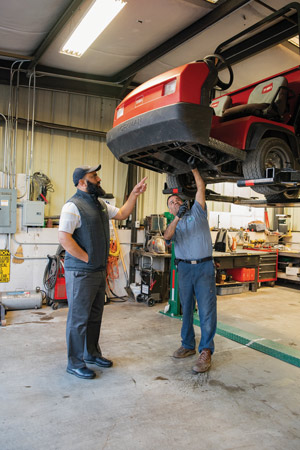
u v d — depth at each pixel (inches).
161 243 207.3
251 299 227.9
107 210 112.4
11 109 192.5
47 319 164.7
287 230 304.3
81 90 208.8
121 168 228.5
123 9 142.2
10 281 191.9
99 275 105.0
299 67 122.4
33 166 201.9
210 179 126.4
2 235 188.9
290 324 171.5
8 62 188.2
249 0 129.5
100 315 112.9
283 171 103.1
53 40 155.8
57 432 77.3
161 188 245.6
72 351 104.9
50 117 205.0
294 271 265.0
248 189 295.3
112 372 109.0
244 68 207.8
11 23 148.8
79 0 125.3
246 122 103.4
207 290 112.6
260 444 75.4
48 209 206.8
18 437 75.0
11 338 137.9
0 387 97.3
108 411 86.7
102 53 179.2
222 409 89.4
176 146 91.7
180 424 82.0
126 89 224.1
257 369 115.6
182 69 84.2
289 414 88.1
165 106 84.5
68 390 96.7
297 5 116.0
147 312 184.7
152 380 104.6
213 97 139.3
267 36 165.2
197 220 113.7
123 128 95.4
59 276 182.2
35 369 109.7
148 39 165.9
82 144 215.9
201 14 146.2
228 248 238.7
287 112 124.1
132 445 73.6
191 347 123.3
